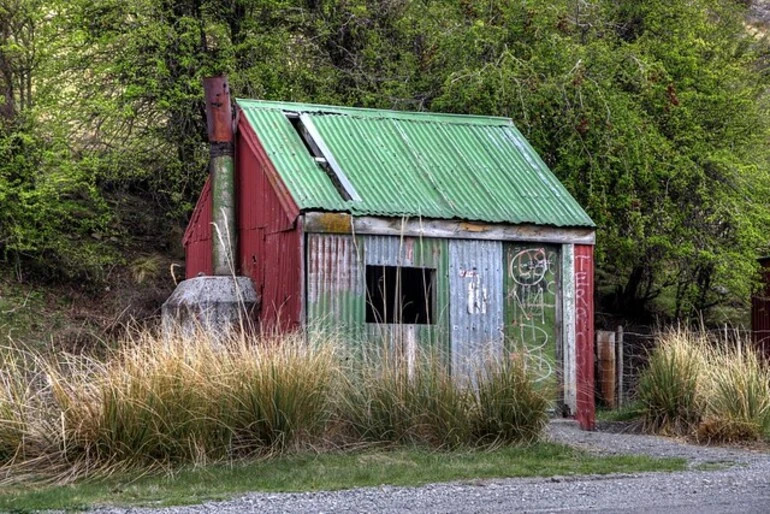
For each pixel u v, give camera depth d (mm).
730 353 14359
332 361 11398
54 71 20969
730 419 13008
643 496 8703
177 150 22578
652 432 14039
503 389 11641
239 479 9383
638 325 24609
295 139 15000
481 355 12938
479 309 14453
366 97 21250
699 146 21547
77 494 8742
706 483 9508
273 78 21594
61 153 20297
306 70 21859
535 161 16312
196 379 10172
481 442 11469
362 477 9547
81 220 21500
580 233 15203
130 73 21094
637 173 20672
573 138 19875
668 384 14055
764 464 11000
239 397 10344
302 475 9562
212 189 15539
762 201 22000
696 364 14094
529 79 19766
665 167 21047
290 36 22609
